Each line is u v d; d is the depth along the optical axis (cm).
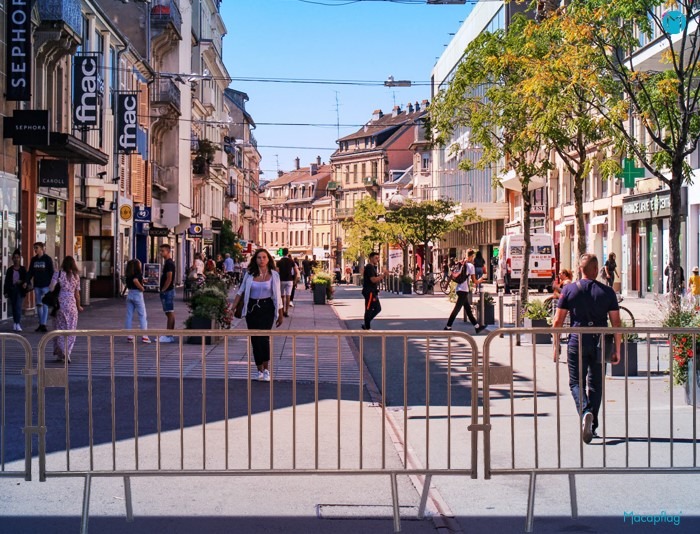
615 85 1822
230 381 1331
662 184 3812
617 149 1755
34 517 660
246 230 11112
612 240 4541
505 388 1279
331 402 1171
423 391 1289
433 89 8638
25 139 2386
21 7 2366
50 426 977
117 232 3912
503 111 2473
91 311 2945
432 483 773
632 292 4322
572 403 1155
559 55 1756
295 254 14188
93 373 1360
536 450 696
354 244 6650
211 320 1902
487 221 7100
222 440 917
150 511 678
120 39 3859
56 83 2991
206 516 664
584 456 857
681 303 1506
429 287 5084
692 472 706
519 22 2408
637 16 1563
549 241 4853
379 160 11944
